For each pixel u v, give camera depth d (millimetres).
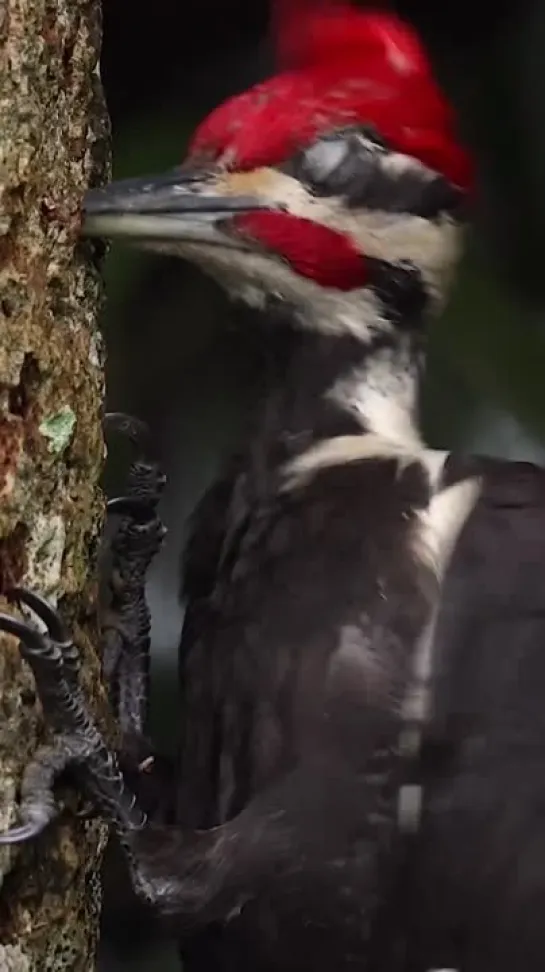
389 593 5336
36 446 4902
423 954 5453
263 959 5539
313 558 5406
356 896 5352
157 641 7273
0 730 4797
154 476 6133
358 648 5297
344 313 5676
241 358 5992
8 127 4809
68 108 5062
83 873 5105
